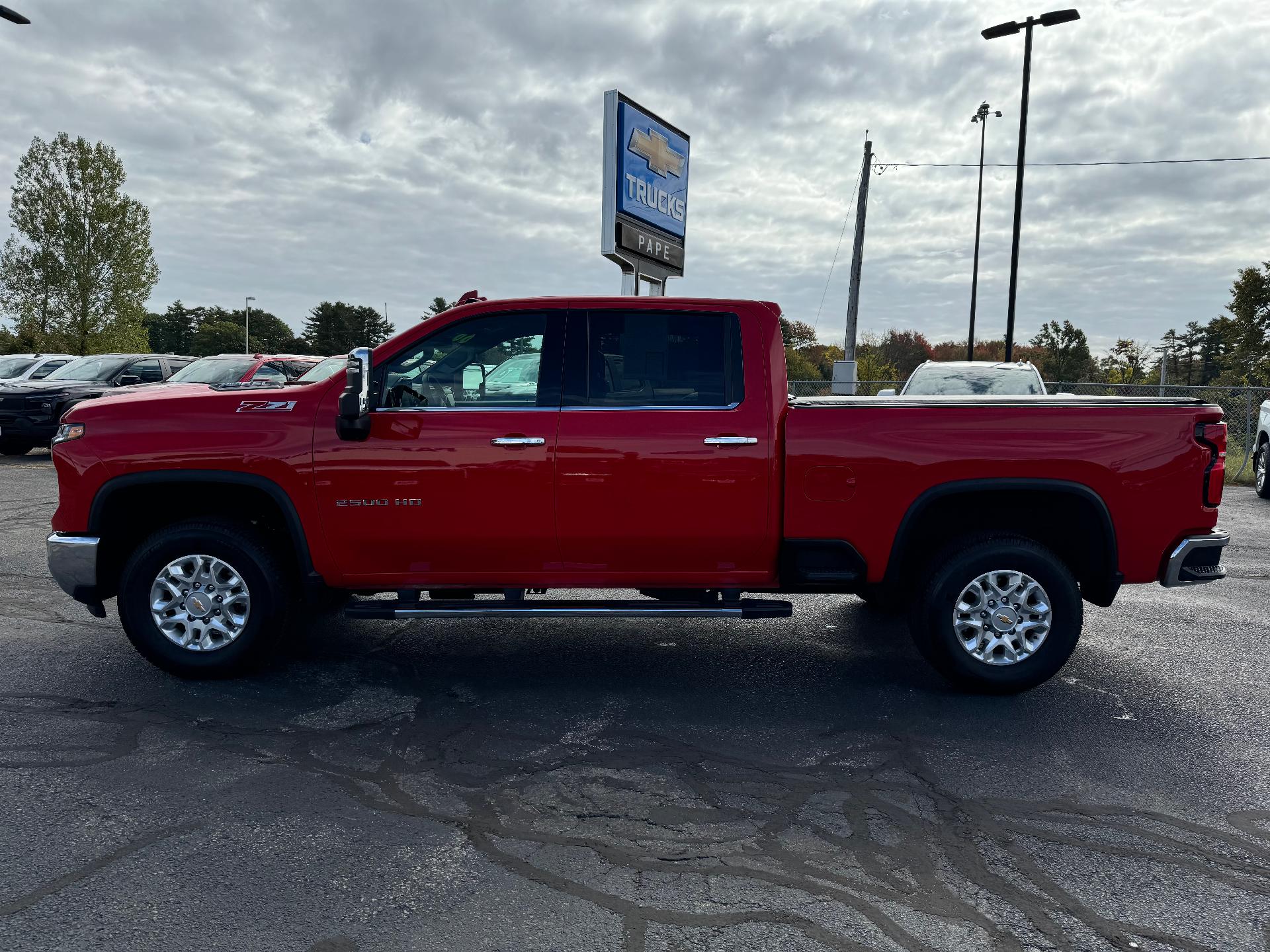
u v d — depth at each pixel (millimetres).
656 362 4566
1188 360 85312
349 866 2885
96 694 4496
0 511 9984
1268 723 4242
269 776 3572
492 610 4516
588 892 2742
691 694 4645
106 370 16828
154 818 3201
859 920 2600
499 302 4609
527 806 3336
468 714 4316
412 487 4461
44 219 48906
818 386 23547
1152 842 3088
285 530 4945
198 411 4551
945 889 2773
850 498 4445
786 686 4770
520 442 4418
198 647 4648
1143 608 6516
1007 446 4422
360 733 4047
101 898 2682
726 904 2678
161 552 4566
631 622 6090
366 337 113250
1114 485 4438
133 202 50719
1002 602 4559
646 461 4434
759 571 4633
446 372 4578
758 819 3242
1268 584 7285
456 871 2857
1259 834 3150
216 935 2500
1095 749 3922
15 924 2545
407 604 4621
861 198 23125
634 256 11594
